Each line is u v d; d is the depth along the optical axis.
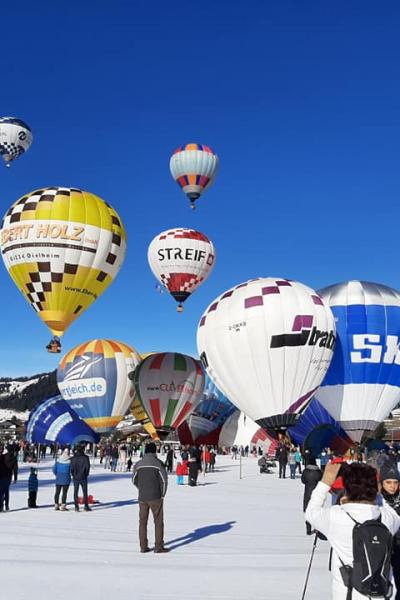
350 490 3.76
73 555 7.99
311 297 22.48
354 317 23.70
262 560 7.91
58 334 25.55
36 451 39.78
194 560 7.84
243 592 6.35
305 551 8.62
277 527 10.98
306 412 24.17
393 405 23.77
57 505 12.89
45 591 6.29
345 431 23.80
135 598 6.08
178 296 35.19
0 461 12.40
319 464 23.19
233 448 43.81
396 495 4.81
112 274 26.48
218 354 22.88
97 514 12.32
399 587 4.62
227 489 18.98
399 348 23.70
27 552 8.11
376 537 3.52
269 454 45.28
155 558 7.93
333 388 23.62
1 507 12.39
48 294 25.06
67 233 24.89
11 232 25.27
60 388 35.94
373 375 23.44
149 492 8.32
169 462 27.31
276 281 22.94
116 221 26.52
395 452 23.12
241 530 10.54
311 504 3.81
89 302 26.00
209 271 35.56
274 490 18.78
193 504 14.62
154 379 29.52
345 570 3.55
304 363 21.83
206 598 6.12
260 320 21.81
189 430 47.91
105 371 34.41
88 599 6.03
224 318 22.66
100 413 34.50
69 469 13.00
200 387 30.19
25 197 25.84
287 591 6.41
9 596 6.08
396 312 23.97
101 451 37.97
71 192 25.86
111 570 7.19
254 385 22.09
